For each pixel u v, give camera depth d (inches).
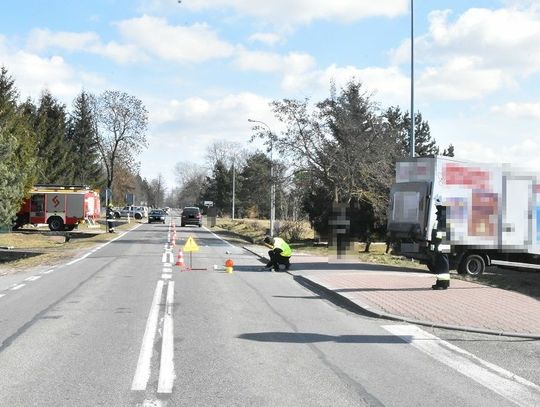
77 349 307.6
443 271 551.5
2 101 1806.1
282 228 1505.9
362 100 1280.8
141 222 2908.5
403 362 293.9
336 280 619.8
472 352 319.0
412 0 1028.5
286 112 1250.6
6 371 264.8
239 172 4394.7
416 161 743.1
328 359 296.7
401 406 223.9
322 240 1268.5
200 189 5629.9
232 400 227.0
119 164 3088.1
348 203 1208.8
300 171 1288.1
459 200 724.7
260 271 741.9
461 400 232.7
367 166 1191.6
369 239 1222.3
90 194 1904.5
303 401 227.5
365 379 260.8
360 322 403.9
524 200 743.1
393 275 684.7
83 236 1662.2
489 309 445.1
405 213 746.8
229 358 293.0
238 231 2034.9
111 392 235.1
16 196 1363.2
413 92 1024.9
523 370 282.5
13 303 462.3
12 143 1348.4
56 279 628.4
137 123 2760.8
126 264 802.8
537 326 383.2
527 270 794.8
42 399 225.9
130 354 297.7
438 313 426.3
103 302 468.4
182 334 347.9
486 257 748.6
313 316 423.8
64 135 2854.3
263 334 353.7
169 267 768.3
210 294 521.7
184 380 252.8
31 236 1557.6
